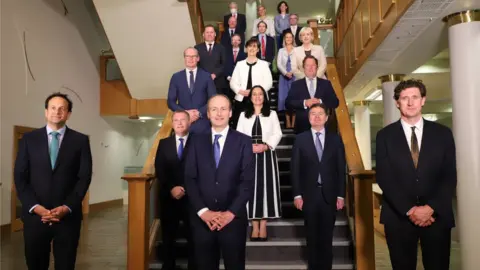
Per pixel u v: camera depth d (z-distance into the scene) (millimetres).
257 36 7020
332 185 3355
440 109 10109
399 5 4477
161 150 3566
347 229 4062
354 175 3492
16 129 7184
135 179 3559
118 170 11750
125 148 12289
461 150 4207
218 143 2736
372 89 8383
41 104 8047
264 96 3838
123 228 7395
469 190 4129
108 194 11055
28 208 2635
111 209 10555
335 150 3416
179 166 3486
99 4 7297
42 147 2752
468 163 4145
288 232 4172
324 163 3369
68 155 2797
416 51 5758
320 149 3434
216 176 2668
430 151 2510
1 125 6863
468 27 4254
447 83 7707
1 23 6984
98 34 10742
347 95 9109
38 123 7918
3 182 6836
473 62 4207
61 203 2736
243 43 7074
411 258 2508
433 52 5816
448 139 2525
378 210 7660
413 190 2496
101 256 5129
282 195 4691
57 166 2756
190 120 3945
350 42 7469
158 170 3545
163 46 8102
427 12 4355
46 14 8352
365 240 3447
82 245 5820
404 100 2580
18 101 7336
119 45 8164
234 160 2670
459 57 4293
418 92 2566
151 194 3988
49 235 2689
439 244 2430
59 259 2701
